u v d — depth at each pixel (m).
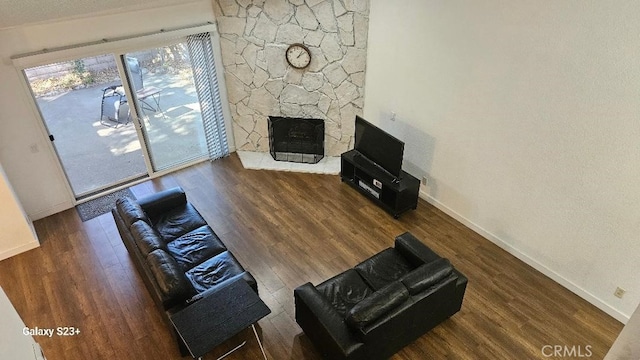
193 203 5.76
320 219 5.44
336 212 5.57
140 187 6.08
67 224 5.38
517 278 4.52
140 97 5.90
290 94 6.32
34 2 3.95
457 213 5.34
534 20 3.74
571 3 3.44
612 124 3.50
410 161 5.74
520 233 4.65
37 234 5.21
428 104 5.12
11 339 2.19
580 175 3.87
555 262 4.40
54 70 5.88
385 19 5.20
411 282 3.42
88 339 3.90
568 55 3.61
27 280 4.56
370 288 3.91
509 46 4.01
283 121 6.41
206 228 4.62
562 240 4.25
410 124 5.50
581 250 4.12
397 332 3.43
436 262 3.63
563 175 4.01
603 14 3.28
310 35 5.79
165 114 6.34
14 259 4.84
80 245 5.04
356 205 5.71
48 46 4.75
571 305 4.20
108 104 6.70
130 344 3.86
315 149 6.61
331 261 4.78
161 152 6.57
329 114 6.35
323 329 3.30
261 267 4.70
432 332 3.92
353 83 6.00
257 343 3.84
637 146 3.41
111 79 6.28
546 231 4.37
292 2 5.61
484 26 4.15
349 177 6.11
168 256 3.59
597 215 3.87
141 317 4.11
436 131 5.17
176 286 3.34
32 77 5.88
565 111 3.79
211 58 6.03
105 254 4.90
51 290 4.43
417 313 3.47
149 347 3.83
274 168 6.52
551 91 3.83
